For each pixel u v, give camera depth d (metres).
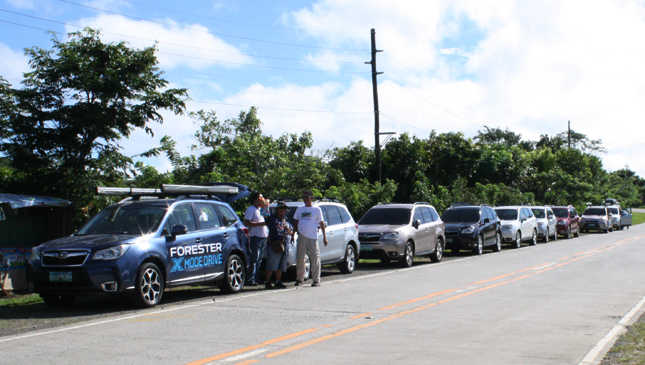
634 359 6.12
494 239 23.81
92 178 13.45
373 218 18.50
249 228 12.38
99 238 9.54
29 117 13.02
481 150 41.44
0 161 14.57
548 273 14.98
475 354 6.36
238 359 6.08
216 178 19.22
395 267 17.41
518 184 45.31
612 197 66.06
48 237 13.34
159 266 9.91
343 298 10.66
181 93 14.17
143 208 10.48
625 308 9.57
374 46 25.75
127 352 6.38
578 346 6.78
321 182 21.66
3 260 11.83
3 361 6.02
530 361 6.07
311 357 6.19
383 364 5.92
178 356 6.20
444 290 11.78
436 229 19.27
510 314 8.96
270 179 19.61
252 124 28.73
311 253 12.65
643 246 25.72
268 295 11.12
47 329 7.77
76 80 13.36
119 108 13.70
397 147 34.22
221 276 11.19
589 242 29.45
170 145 14.39
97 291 9.00
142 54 14.02
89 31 13.69
